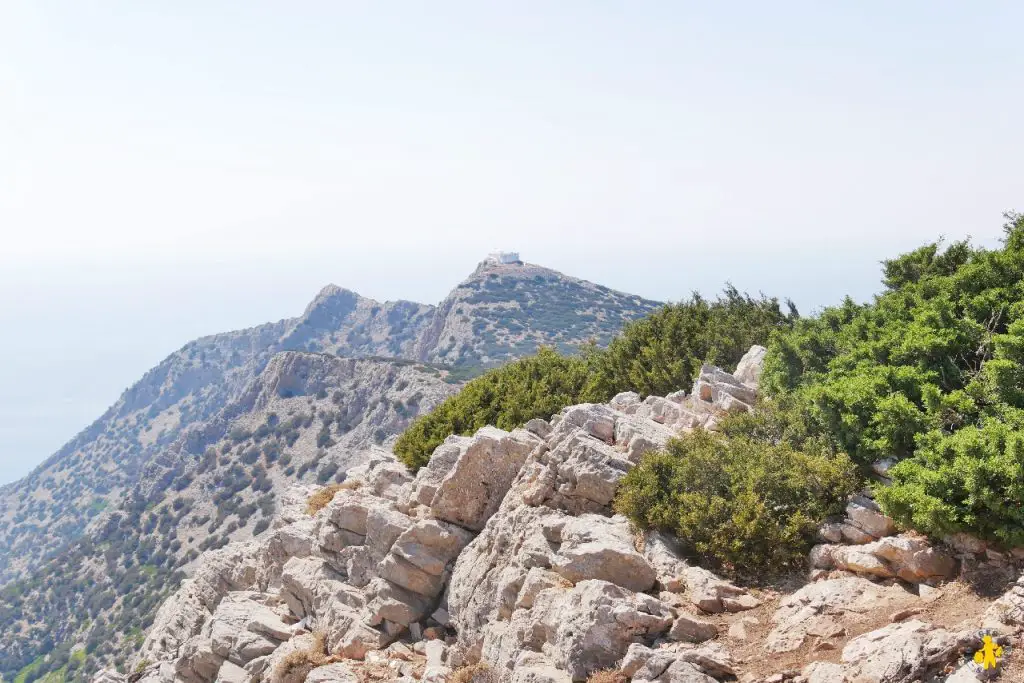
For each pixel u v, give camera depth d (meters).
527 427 24.09
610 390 35.78
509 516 19.36
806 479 15.43
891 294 24.53
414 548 21.27
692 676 11.53
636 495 16.47
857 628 11.95
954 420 14.98
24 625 149.12
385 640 20.44
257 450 175.88
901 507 13.05
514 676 14.22
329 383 188.50
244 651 22.25
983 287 20.19
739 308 38.91
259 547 31.75
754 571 14.76
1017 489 11.30
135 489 177.12
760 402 21.77
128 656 124.00
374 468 31.98
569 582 15.53
